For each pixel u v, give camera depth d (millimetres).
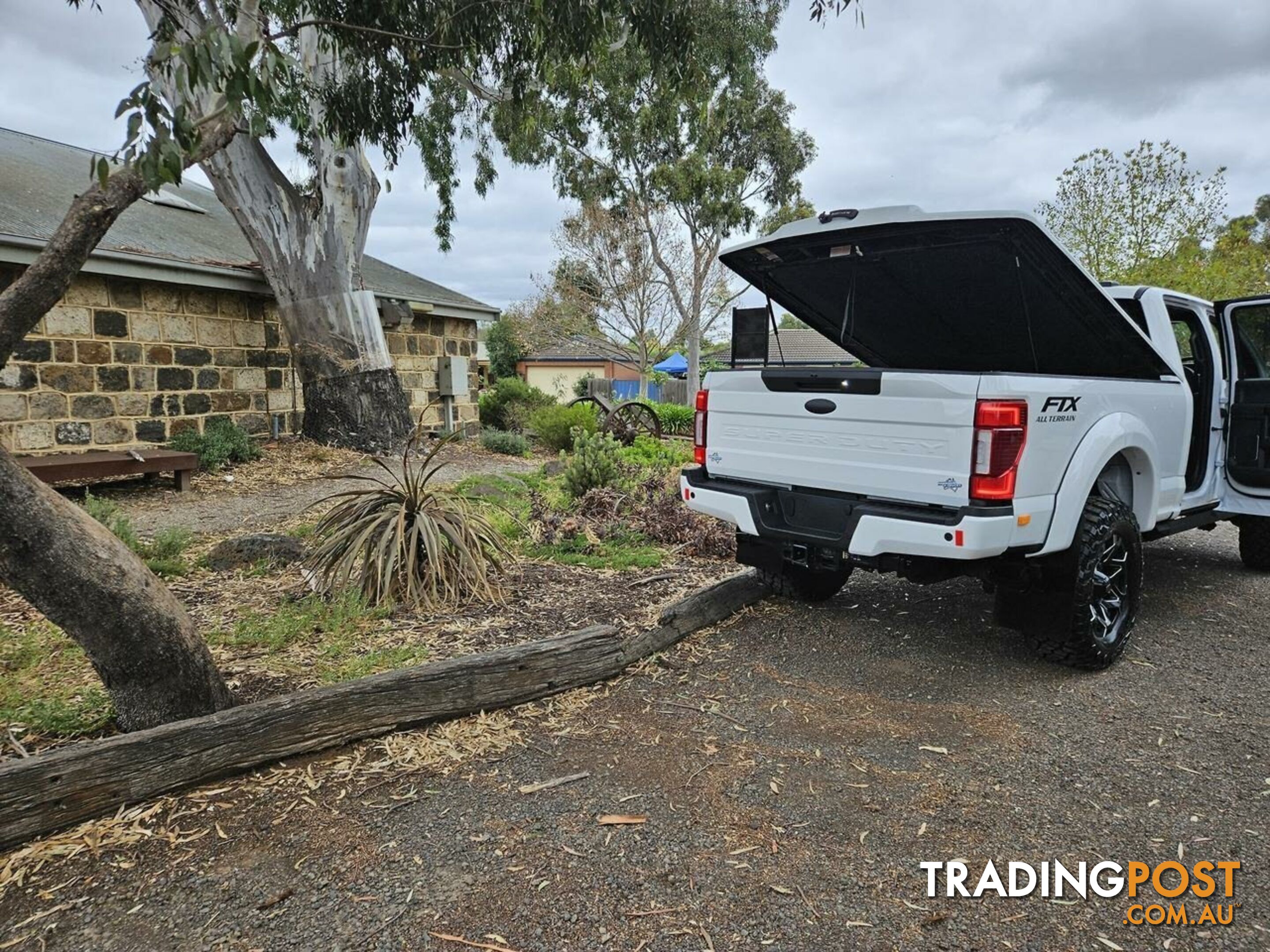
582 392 21938
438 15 4703
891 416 3191
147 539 5379
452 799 2449
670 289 20734
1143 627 4195
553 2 4902
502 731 2895
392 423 10055
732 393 3918
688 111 19234
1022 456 2941
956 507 3012
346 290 9703
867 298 4375
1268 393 4664
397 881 2057
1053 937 1881
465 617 3945
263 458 8953
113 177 2352
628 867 2125
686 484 4098
